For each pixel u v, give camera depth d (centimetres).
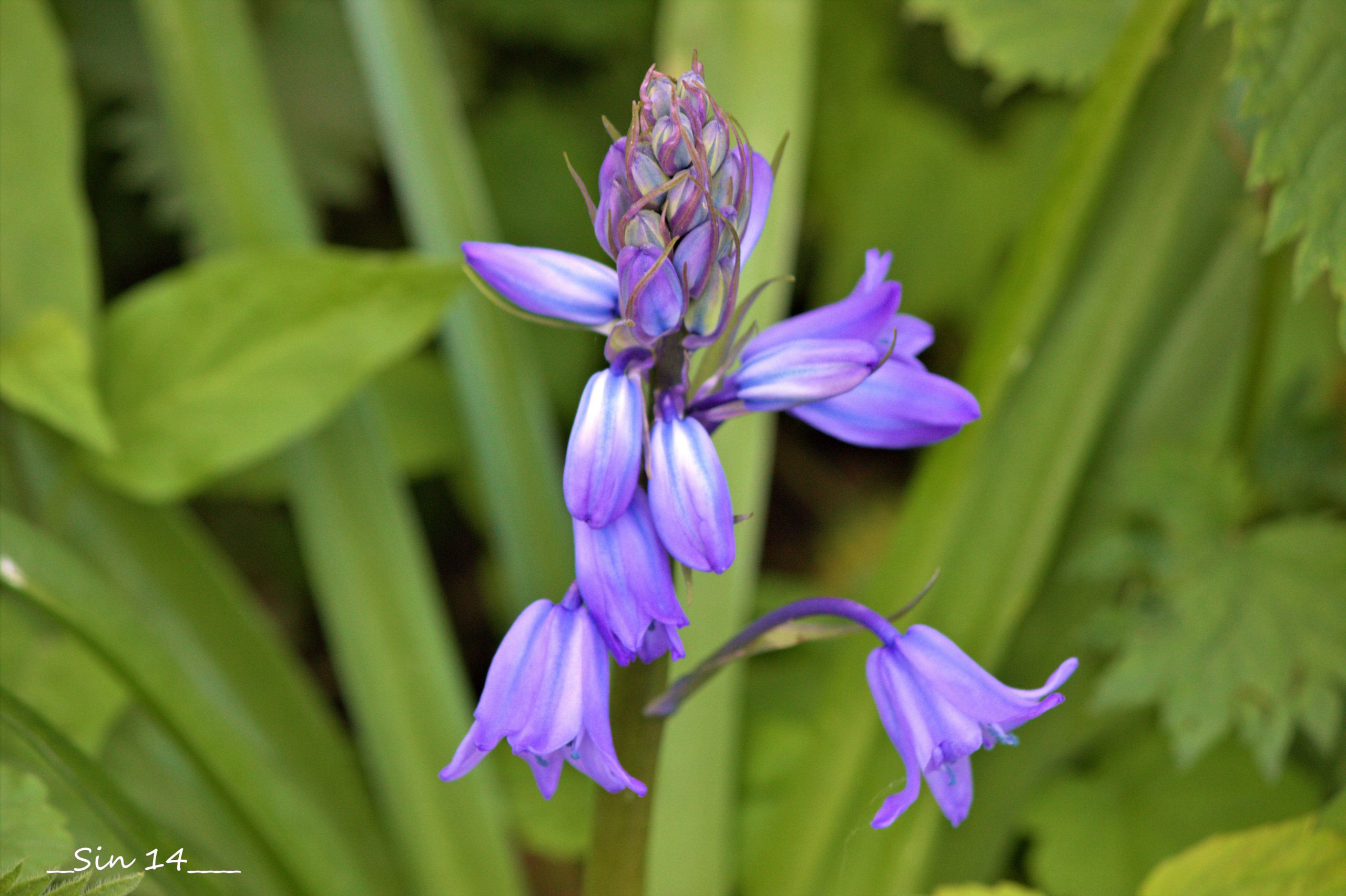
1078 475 45
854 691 42
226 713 43
